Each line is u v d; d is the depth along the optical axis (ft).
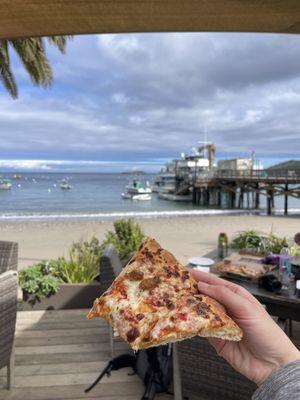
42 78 37.22
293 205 125.39
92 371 8.64
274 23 7.72
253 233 13.29
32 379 8.26
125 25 7.89
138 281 2.41
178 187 144.25
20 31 8.25
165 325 2.14
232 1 6.73
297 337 9.78
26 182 261.44
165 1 6.77
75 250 17.49
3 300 6.47
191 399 5.88
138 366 8.27
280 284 7.52
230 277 8.45
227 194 118.62
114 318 2.25
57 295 12.55
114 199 137.69
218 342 2.93
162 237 36.14
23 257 26.58
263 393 2.42
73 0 6.72
